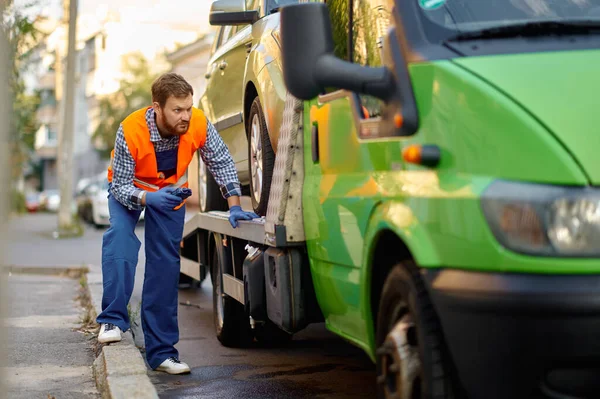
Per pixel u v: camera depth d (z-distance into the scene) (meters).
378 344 4.23
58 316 9.12
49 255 19.27
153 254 6.33
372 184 4.29
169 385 6.08
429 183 3.74
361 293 4.43
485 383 3.45
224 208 8.73
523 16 4.25
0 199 3.83
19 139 27.66
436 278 3.57
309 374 6.41
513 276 3.31
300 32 4.08
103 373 5.75
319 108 5.11
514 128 3.45
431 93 3.81
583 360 3.27
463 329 3.45
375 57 4.57
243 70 7.65
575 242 3.29
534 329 3.26
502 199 3.37
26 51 20.30
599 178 3.32
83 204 35.41
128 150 6.16
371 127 4.30
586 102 3.50
